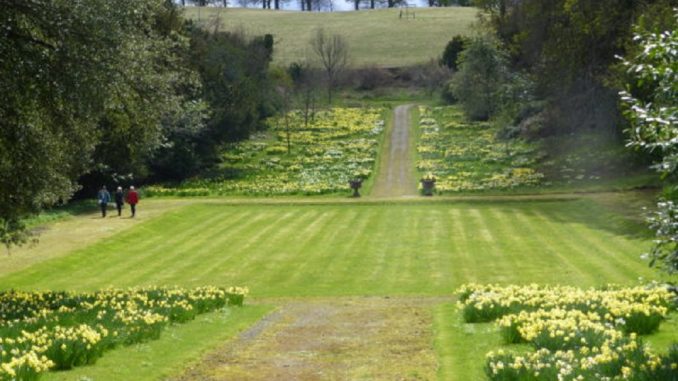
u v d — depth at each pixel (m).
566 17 50.72
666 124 8.32
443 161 59.16
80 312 15.92
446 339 13.57
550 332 11.52
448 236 33.94
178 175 57.72
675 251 8.54
